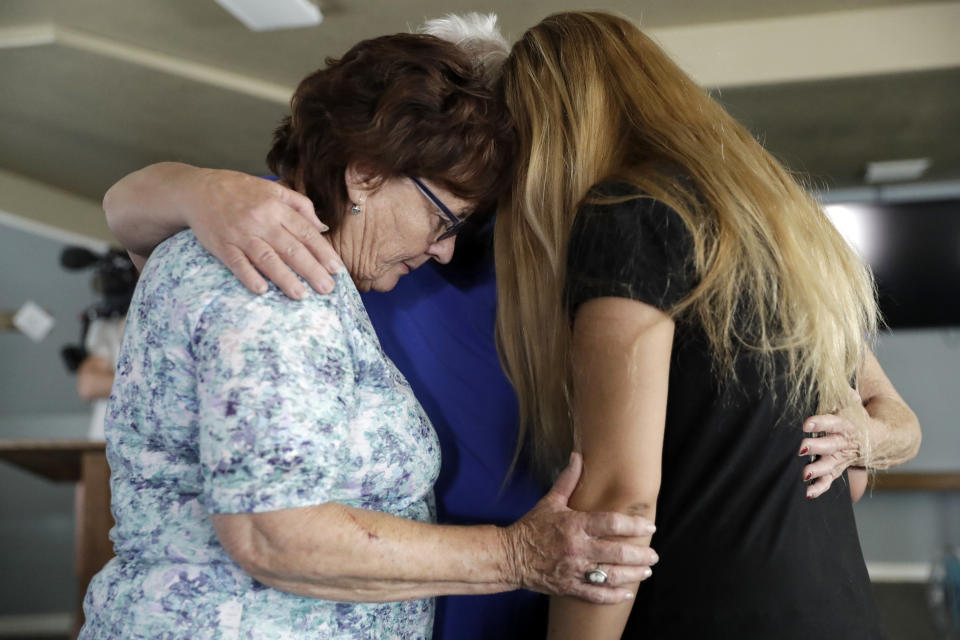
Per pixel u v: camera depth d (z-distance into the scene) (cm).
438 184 116
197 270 104
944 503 644
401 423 116
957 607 551
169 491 110
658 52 124
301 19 394
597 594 104
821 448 108
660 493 108
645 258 101
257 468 93
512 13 394
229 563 107
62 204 692
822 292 107
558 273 118
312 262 101
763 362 105
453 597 145
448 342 153
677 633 103
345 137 110
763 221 106
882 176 612
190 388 103
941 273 632
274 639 107
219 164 616
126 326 111
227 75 479
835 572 105
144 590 107
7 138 609
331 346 100
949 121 501
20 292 683
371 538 100
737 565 102
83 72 485
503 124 120
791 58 422
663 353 101
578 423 108
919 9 414
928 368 649
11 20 444
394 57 114
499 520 149
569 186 118
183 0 404
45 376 672
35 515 650
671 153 111
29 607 639
